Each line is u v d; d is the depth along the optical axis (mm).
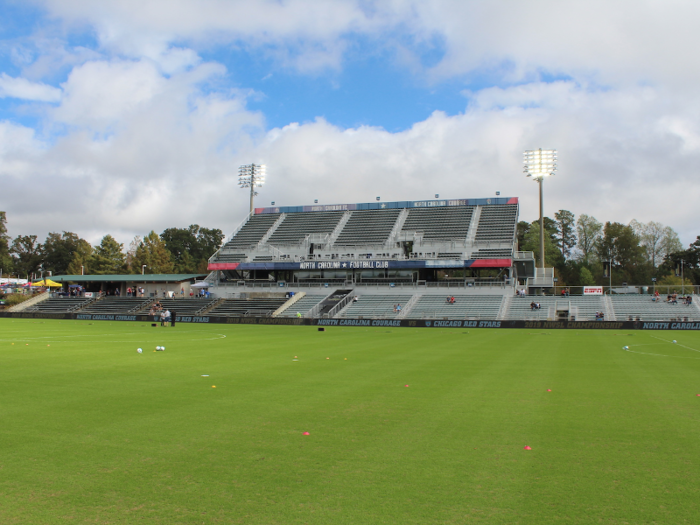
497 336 37938
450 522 5703
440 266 62312
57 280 80375
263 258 71812
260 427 9742
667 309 52375
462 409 11383
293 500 6281
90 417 10508
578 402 12203
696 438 9078
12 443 8602
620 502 6293
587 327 48281
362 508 6059
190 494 6453
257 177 82625
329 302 64188
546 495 6496
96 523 5637
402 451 8242
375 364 19766
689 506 6180
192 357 22078
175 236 136500
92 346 27016
